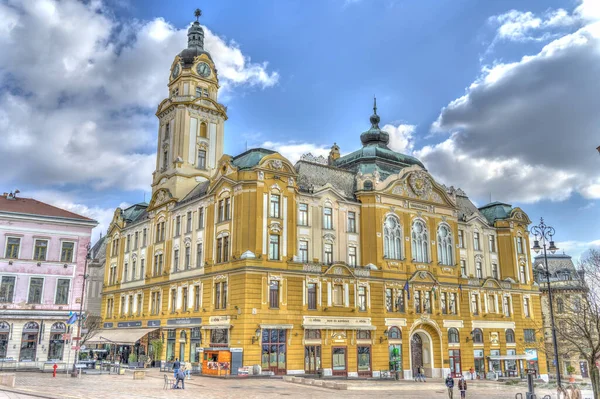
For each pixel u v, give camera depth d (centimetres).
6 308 5847
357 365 6181
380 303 6525
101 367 5875
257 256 5744
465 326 7281
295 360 5728
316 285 6094
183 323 6519
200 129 8150
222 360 5294
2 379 3959
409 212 7125
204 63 8531
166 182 7912
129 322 7844
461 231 8050
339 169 7212
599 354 4069
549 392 5166
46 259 6153
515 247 8544
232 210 6066
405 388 5078
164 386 4125
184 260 6869
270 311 5691
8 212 6006
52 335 5978
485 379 7169
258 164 5988
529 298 8494
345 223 6712
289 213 6116
